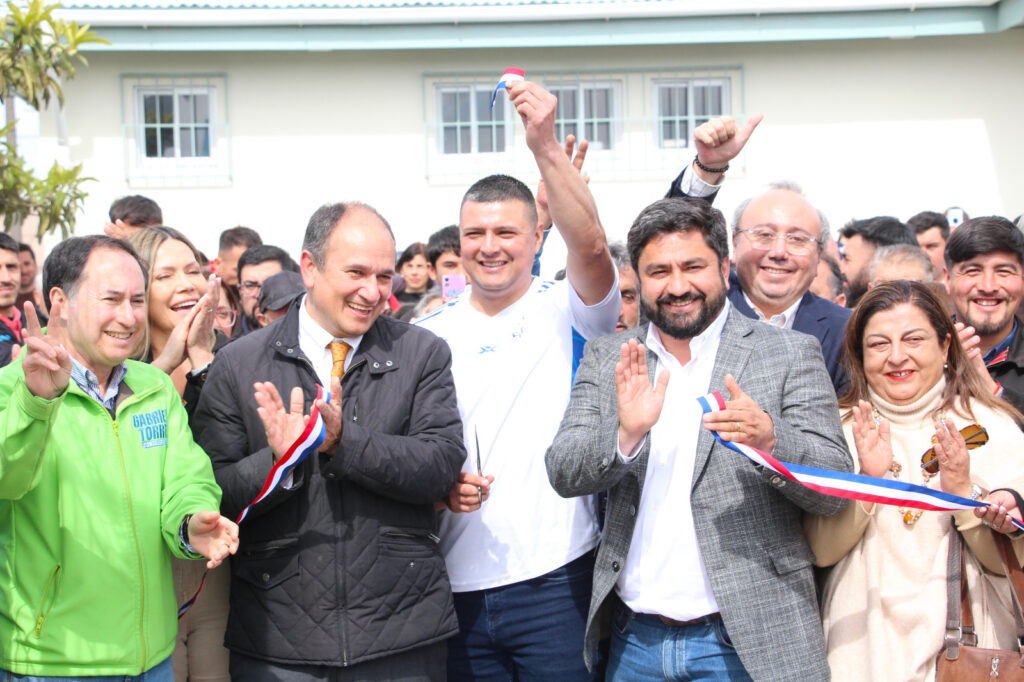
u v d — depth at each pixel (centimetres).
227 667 316
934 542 260
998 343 371
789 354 268
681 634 264
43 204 677
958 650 248
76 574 247
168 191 887
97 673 247
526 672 308
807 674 250
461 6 847
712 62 905
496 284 312
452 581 307
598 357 288
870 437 259
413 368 283
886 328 274
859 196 921
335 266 271
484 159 902
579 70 900
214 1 836
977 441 267
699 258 265
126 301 253
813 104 915
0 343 432
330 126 891
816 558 271
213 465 275
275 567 264
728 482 260
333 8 839
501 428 310
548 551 304
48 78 647
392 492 262
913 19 887
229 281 623
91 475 250
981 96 920
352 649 259
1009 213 927
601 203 915
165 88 881
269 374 278
